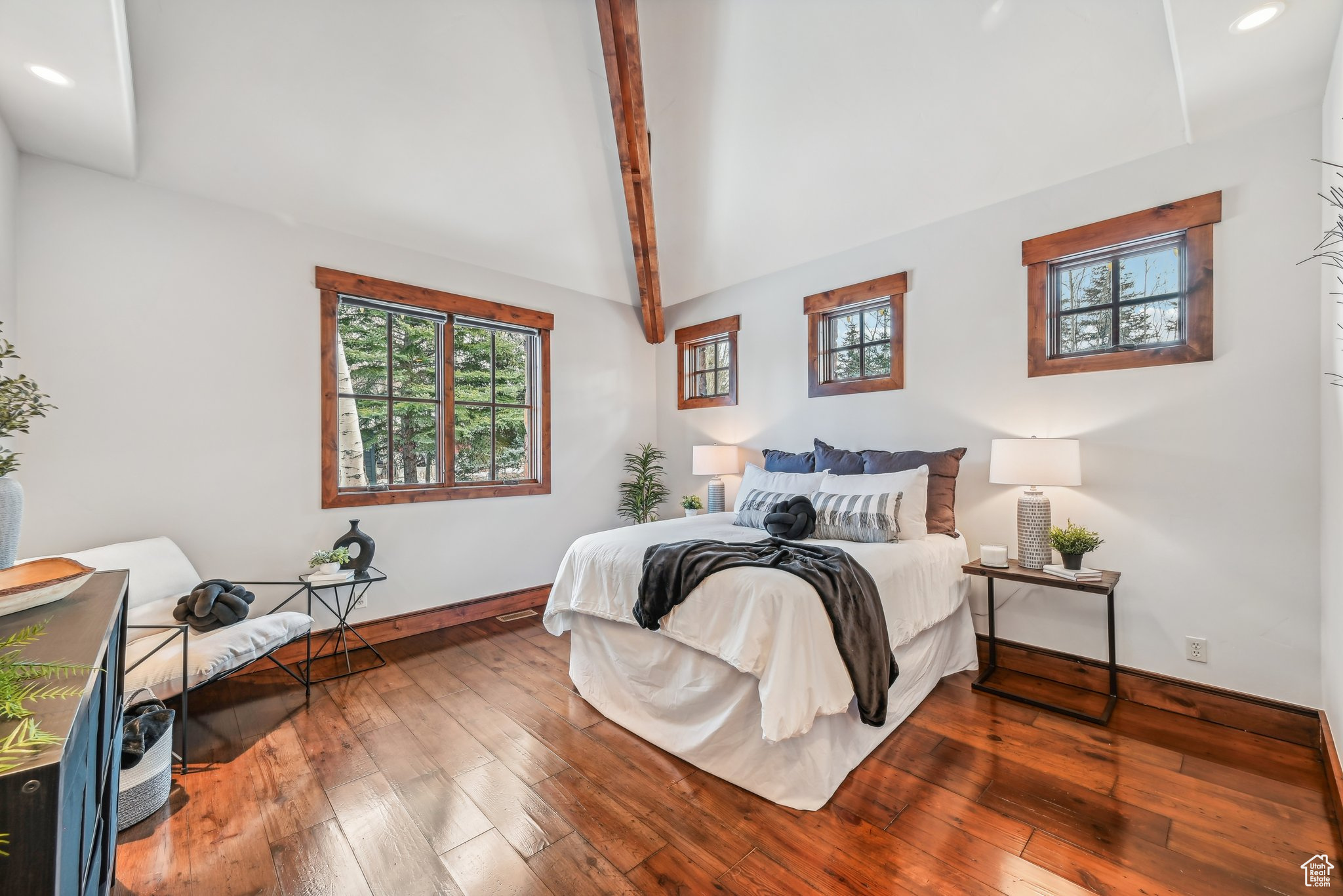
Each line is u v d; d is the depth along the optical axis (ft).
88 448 8.37
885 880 4.91
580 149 11.82
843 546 8.46
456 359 13.05
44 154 8.00
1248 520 7.64
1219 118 7.43
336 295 10.95
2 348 7.45
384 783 6.42
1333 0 5.34
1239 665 7.68
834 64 9.35
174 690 6.59
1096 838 5.43
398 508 11.71
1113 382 8.77
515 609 13.60
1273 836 5.44
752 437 14.43
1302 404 7.26
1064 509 9.20
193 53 7.82
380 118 9.59
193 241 9.32
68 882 2.03
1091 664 8.85
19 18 5.35
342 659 10.36
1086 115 8.41
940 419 10.78
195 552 9.30
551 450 14.55
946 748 7.11
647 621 7.13
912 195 10.68
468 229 12.21
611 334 16.02
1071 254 9.15
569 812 5.90
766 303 14.07
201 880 4.94
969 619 9.73
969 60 8.50
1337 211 6.26
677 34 10.16
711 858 5.21
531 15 9.25
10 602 3.18
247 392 9.83
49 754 1.80
